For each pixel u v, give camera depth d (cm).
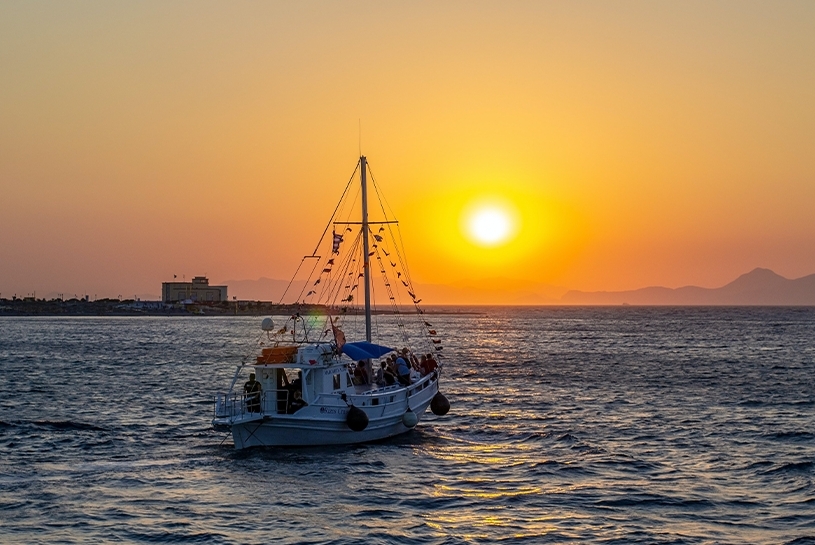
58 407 5947
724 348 13625
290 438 4122
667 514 3188
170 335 18800
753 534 2958
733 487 3581
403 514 3159
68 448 4319
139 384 7650
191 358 11194
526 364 10200
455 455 4175
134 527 2970
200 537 2873
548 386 7531
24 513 3114
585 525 3047
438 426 5056
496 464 3988
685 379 8225
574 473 3828
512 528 3006
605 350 13175
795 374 8788
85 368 9431
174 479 3622
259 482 3572
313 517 3105
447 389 7269
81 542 2820
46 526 2972
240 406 4194
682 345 14575
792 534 2953
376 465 3900
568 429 5006
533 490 3512
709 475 3800
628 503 3325
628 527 3025
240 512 3155
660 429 5041
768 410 5906
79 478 3638
